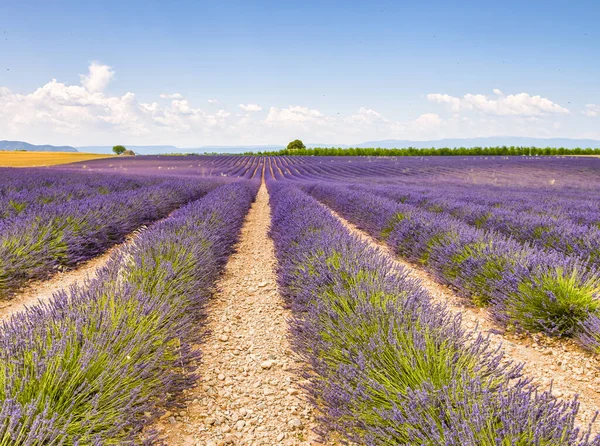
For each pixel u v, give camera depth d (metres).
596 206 10.83
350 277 3.59
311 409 2.39
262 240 8.21
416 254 6.15
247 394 2.54
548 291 3.44
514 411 1.61
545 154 73.44
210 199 9.55
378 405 1.99
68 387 1.85
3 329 2.32
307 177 34.09
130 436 1.88
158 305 2.95
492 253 4.58
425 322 2.49
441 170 37.91
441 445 1.56
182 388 2.44
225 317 3.90
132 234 7.88
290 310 4.11
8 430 1.45
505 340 3.48
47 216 5.91
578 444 1.49
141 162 57.12
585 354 3.12
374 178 31.00
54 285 4.70
